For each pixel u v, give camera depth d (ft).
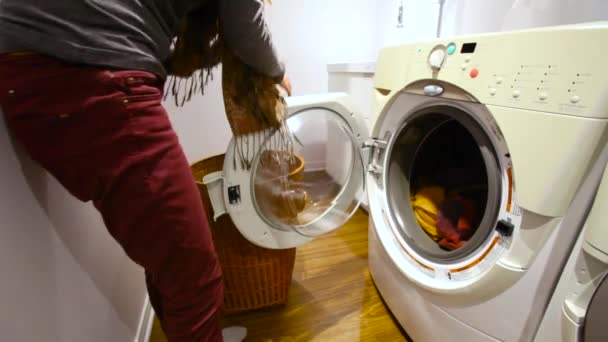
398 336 3.08
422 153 3.15
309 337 3.06
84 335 1.94
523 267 1.87
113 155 1.44
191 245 1.75
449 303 2.40
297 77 6.44
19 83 1.28
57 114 1.33
